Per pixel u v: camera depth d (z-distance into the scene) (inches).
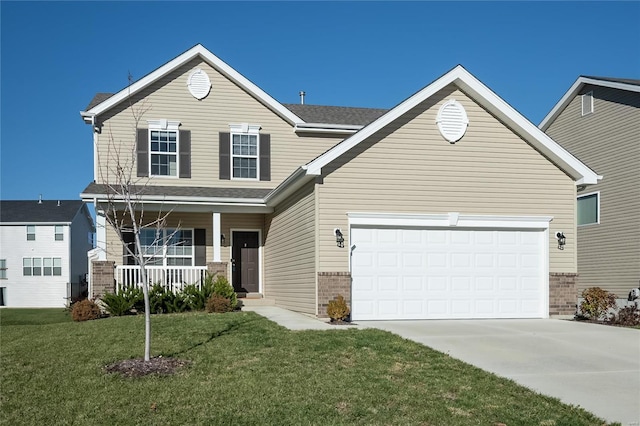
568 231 627.8
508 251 615.8
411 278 589.6
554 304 617.3
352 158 580.1
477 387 326.3
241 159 786.2
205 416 277.0
